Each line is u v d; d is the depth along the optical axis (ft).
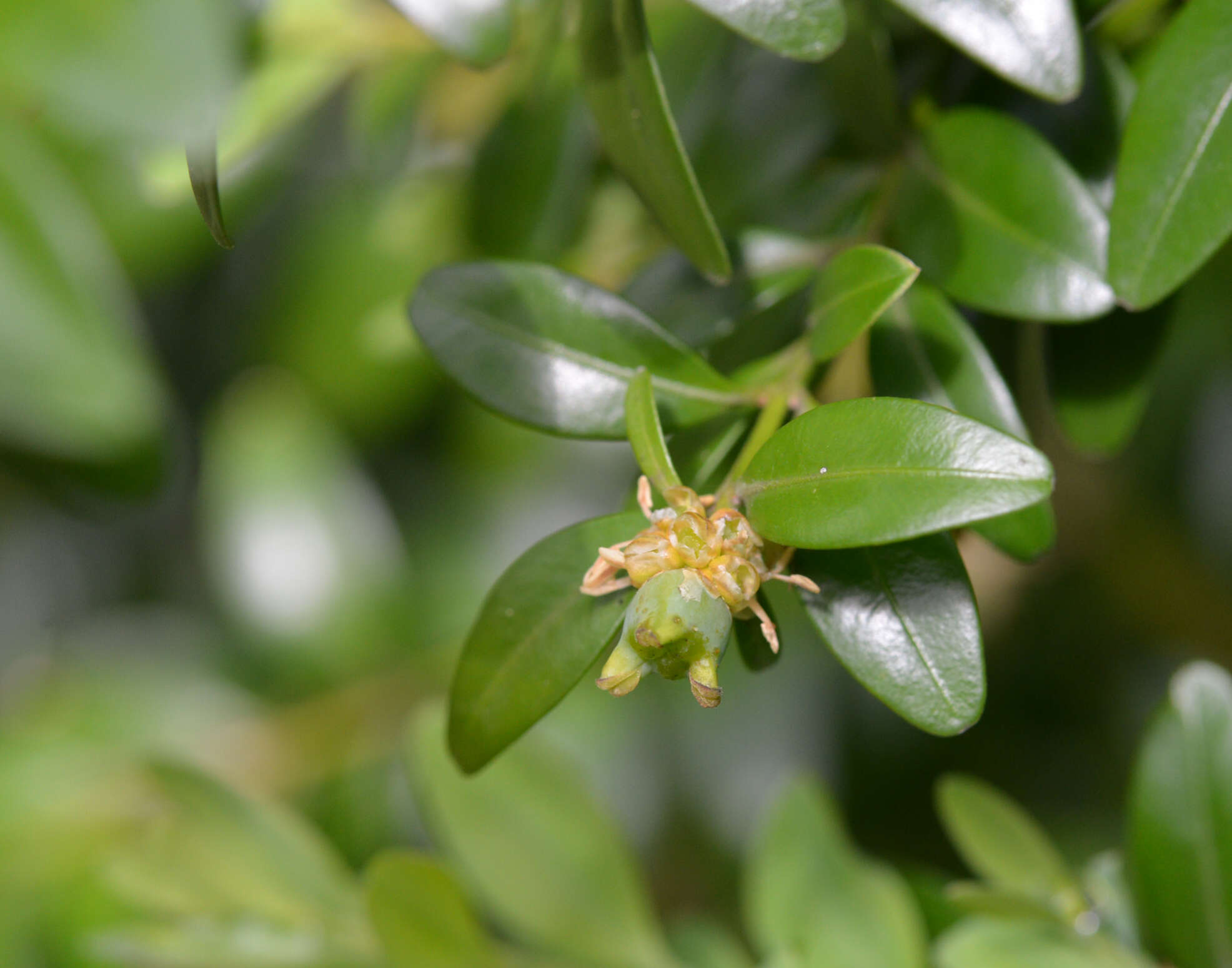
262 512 1.59
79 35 0.92
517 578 0.93
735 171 1.06
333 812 1.52
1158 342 0.98
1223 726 0.99
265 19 1.09
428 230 1.26
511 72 1.12
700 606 0.89
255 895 1.08
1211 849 0.99
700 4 0.91
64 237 1.04
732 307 0.99
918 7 0.92
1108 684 1.64
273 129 1.14
